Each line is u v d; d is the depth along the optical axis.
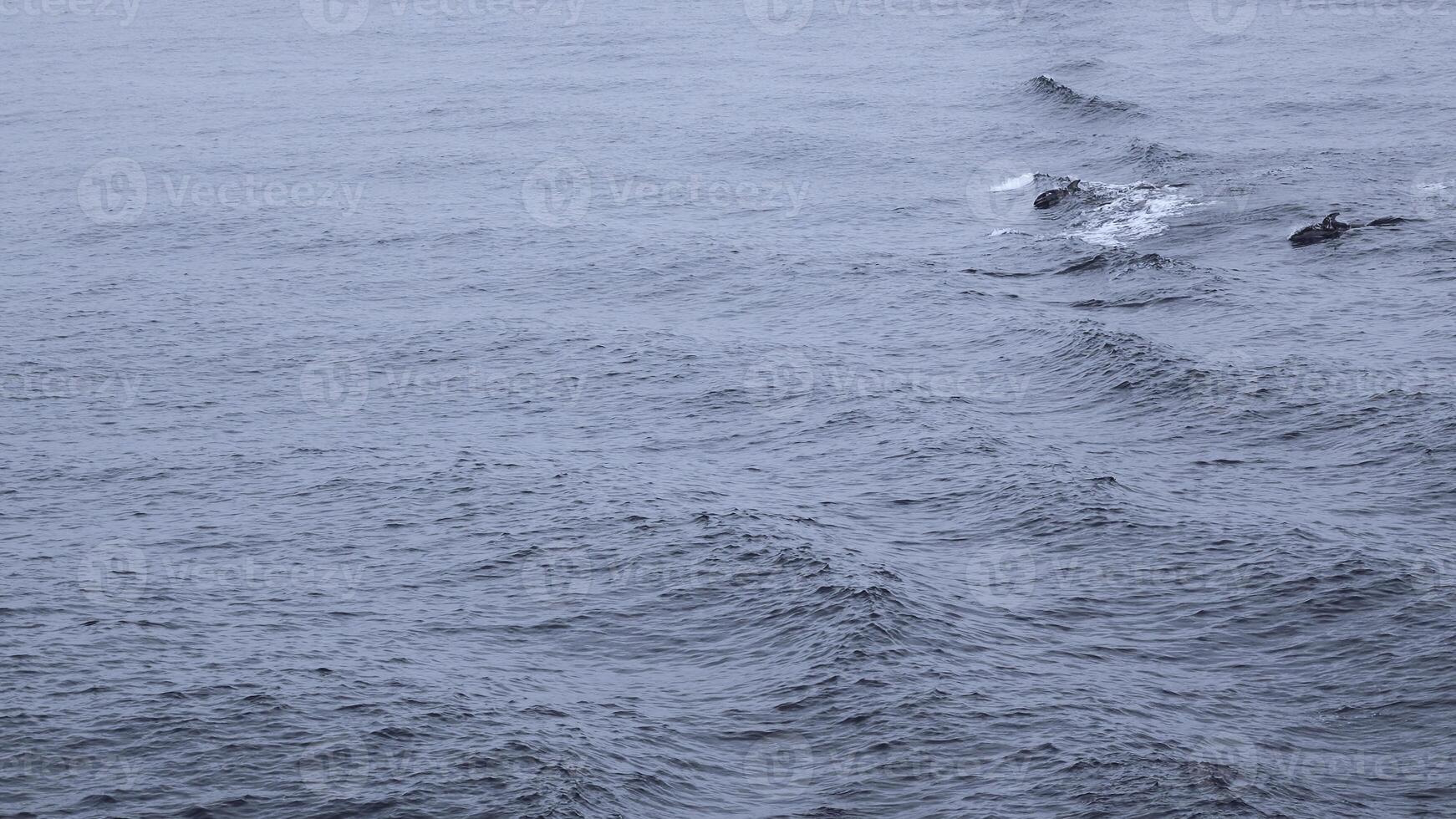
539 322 58.78
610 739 26.22
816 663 28.78
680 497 38.75
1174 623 30.38
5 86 140.25
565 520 37.44
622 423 46.66
